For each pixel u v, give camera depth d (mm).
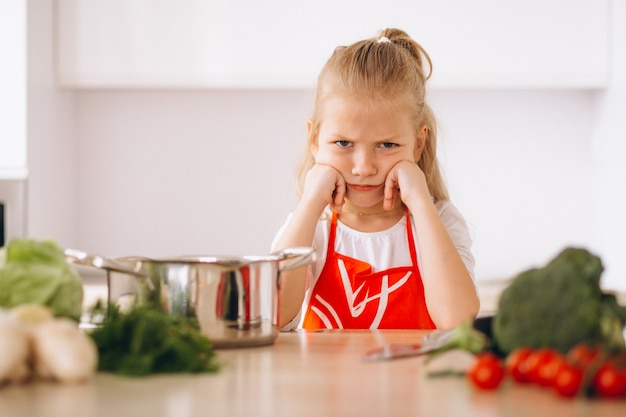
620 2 2801
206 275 976
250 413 660
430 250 1442
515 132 3131
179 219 3156
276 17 2852
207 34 2863
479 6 2838
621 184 2789
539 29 2848
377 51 1582
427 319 1639
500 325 857
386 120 1508
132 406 683
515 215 3145
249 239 3162
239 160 3150
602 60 2850
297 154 3137
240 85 2875
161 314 886
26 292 904
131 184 3152
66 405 686
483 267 3146
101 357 831
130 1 2854
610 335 808
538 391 739
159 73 2867
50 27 2846
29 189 2686
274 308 1031
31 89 2697
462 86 2867
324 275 1683
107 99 3135
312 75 2855
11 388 755
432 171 1761
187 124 3145
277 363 892
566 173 3137
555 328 816
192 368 829
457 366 806
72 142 3096
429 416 646
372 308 1644
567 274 826
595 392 712
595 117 3068
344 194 1570
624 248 2785
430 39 2846
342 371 842
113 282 994
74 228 3127
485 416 645
